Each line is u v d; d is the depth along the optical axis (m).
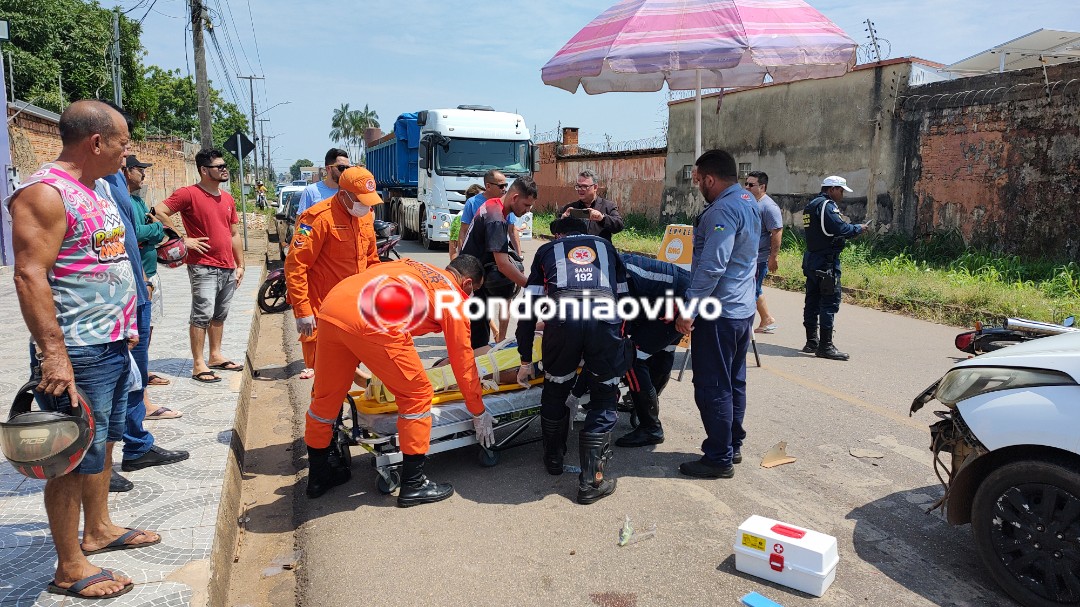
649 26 6.10
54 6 26.70
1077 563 2.85
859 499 4.10
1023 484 2.99
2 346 6.58
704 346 4.27
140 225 4.54
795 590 3.21
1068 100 11.09
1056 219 11.39
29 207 2.48
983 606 3.07
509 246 6.50
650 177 22.70
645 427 4.98
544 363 4.26
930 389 3.56
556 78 6.68
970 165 12.68
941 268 12.03
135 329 2.95
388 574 3.38
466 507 4.06
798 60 5.90
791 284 12.19
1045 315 8.71
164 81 53.16
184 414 4.94
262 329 9.48
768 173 17.33
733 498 4.13
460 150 16.48
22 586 2.87
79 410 2.55
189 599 2.82
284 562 3.58
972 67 16.47
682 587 3.25
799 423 5.36
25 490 3.78
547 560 3.47
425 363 7.21
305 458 4.91
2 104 11.71
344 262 4.79
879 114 14.29
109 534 3.18
